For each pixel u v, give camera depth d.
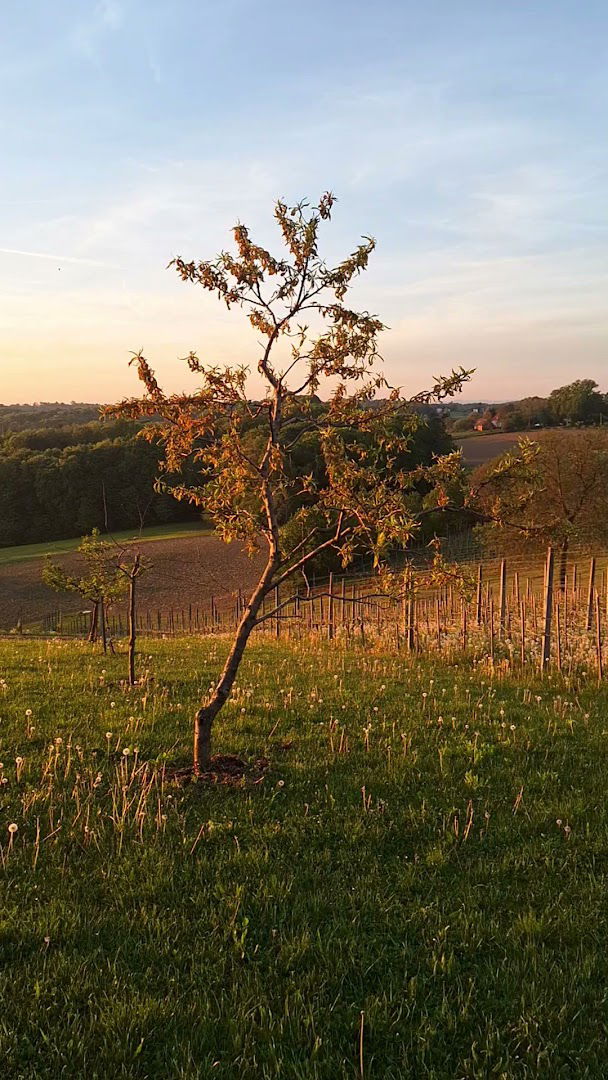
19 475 78.44
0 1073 3.44
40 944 4.47
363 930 4.73
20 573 63.91
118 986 4.09
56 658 14.91
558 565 34.22
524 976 4.28
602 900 5.09
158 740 8.45
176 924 4.71
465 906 4.98
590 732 9.12
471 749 8.19
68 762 7.29
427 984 4.22
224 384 7.17
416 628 17.11
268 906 4.92
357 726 9.32
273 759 7.89
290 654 16.38
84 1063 3.51
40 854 5.57
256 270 6.82
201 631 32.28
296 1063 3.55
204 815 6.33
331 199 6.77
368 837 5.97
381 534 6.29
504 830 6.15
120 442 78.88
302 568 7.46
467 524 40.19
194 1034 3.73
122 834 5.82
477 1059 3.60
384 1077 3.49
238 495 7.38
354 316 6.82
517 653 15.10
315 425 7.12
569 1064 3.62
